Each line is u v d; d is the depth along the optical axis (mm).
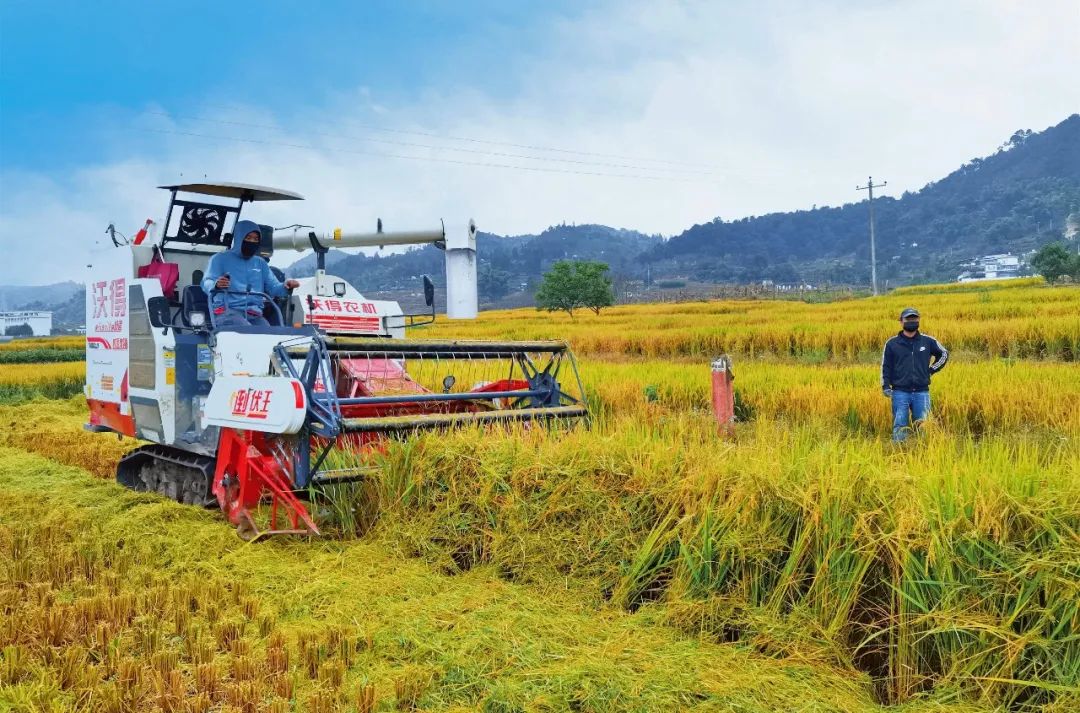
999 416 10086
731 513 4430
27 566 5305
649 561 4660
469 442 5738
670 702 3482
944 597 3732
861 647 4082
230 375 6414
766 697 3553
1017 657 3551
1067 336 18594
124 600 4543
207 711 3512
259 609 4660
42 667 3857
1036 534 3697
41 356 39531
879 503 4145
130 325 8039
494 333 33094
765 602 4332
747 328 25516
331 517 6152
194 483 7164
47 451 10656
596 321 44094
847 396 11141
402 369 8656
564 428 6797
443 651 4000
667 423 6797
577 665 3773
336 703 3553
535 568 4977
